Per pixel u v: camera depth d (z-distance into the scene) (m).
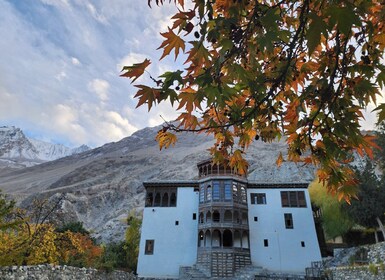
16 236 13.39
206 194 32.03
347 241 31.27
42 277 12.71
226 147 3.48
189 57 1.98
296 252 29.41
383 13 2.08
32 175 164.00
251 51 2.24
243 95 3.01
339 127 2.64
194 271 28.17
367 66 2.48
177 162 95.38
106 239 50.50
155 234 31.34
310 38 1.55
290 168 60.66
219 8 2.21
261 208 32.16
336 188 3.05
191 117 2.43
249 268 28.31
